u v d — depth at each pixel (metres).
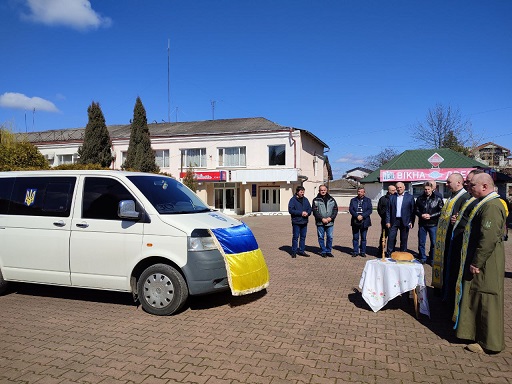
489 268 3.90
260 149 27.89
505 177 32.69
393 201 8.95
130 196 5.35
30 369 3.56
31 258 5.59
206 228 5.15
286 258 9.30
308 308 5.40
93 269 5.29
